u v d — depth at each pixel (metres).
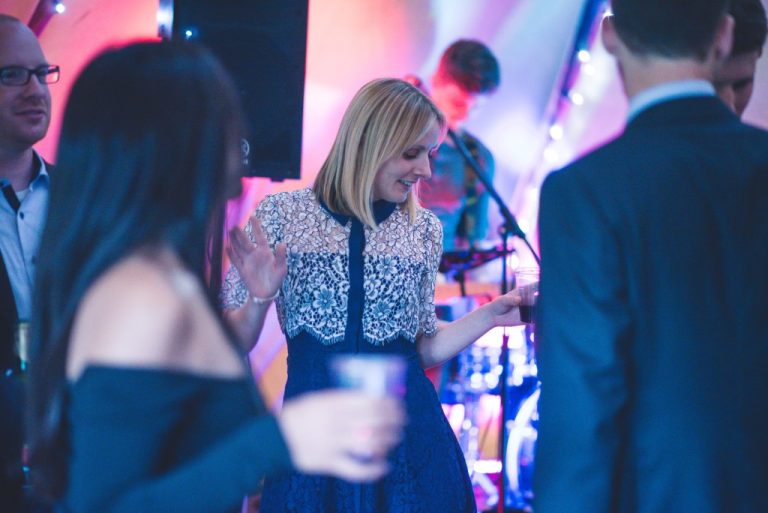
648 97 1.45
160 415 0.98
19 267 2.18
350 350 2.16
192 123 1.10
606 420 1.35
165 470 1.01
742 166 1.40
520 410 3.89
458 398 4.02
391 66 4.52
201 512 0.97
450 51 4.51
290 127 2.92
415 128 2.16
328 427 0.97
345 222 2.22
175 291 1.03
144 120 1.08
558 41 4.61
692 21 1.40
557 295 1.40
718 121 1.44
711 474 1.37
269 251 1.93
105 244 1.04
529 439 3.87
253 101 2.90
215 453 0.99
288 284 2.21
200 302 1.06
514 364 3.99
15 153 2.21
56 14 4.10
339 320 2.17
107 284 1.02
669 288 1.37
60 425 1.03
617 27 1.46
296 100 2.92
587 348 1.36
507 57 4.58
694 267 1.37
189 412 1.03
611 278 1.36
